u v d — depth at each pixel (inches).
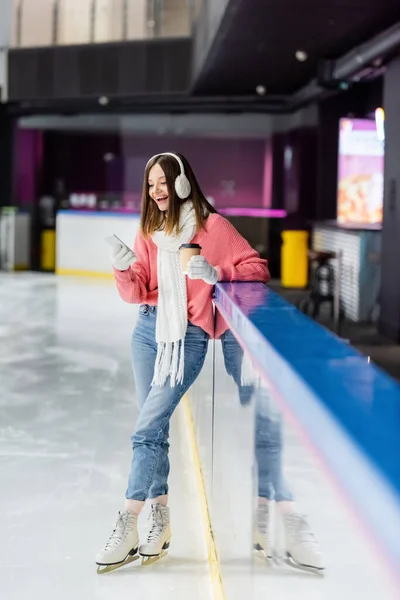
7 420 188.7
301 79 482.0
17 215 649.0
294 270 526.9
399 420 30.5
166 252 99.7
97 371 252.4
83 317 381.1
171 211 99.0
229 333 84.0
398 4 290.0
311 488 40.8
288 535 48.1
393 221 331.9
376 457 25.9
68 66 555.5
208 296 101.0
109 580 97.7
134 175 674.8
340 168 538.6
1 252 655.1
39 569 101.3
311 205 549.6
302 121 550.9
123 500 130.6
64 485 138.9
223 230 101.7
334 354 45.8
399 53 323.6
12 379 238.2
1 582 97.1
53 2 558.3
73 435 175.2
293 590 46.9
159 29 522.3
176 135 664.4
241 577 71.2
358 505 27.5
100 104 597.6
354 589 33.3
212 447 106.7
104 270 599.2
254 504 63.4
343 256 409.4
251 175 658.8
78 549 108.3
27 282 553.9
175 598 92.5
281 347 48.6
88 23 548.1
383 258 341.1
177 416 190.9
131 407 204.2
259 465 60.7
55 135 671.1
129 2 530.3
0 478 142.9
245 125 596.4
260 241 604.7
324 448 33.2
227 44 370.3
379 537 25.1
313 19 318.0
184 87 518.0
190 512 123.5
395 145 331.9
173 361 98.8
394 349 302.2
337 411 31.9
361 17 313.0
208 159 663.1
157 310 100.0
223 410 92.4
